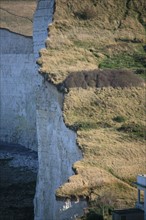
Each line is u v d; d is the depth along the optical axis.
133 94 107.31
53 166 97.31
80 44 124.81
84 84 106.69
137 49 127.94
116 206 74.94
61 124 97.75
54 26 127.19
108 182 80.31
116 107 102.81
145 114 102.69
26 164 135.00
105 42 128.12
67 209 78.38
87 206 76.69
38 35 128.62
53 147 98.44
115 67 118.44
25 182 117.38
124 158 87.19
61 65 113.75
